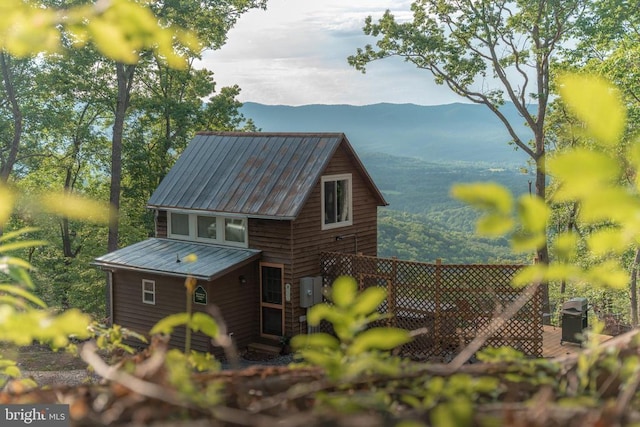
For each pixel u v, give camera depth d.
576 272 1.24
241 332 19.73
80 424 1.45
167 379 1.52
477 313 16.36
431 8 29.77
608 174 0.91
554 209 26.28
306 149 20.77
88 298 31.83
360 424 1.16
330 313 1.39
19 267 1.76
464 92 30.22
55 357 18.69
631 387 1.33
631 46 25.67
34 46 1.47
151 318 20.14
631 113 23.58
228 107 35.25
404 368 1.76
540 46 28.69
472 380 1.64
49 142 33.69
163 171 33.81
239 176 21.09
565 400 1.53
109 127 34.56
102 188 36.09
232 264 19.09
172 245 21.30
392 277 17.75
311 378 1.79
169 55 1.52
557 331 18.55
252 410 1.52
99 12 1.42
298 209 19.06
